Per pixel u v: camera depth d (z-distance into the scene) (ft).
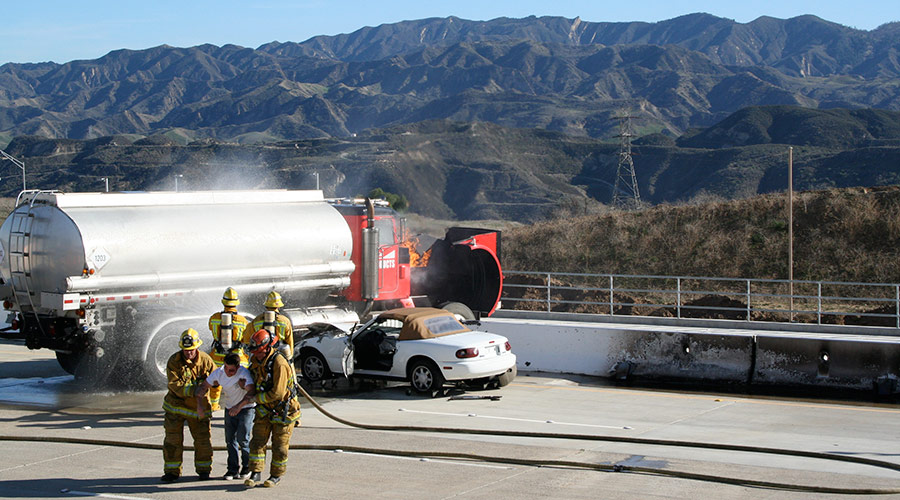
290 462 33.91
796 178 456.86
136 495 29.22
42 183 404.98
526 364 63.36
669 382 58.70
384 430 40.14
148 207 50.11
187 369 30.60
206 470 31.07
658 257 122.93
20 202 49.21
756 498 28.81
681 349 58.85
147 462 34.01
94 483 30.78
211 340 51.62
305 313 56.85
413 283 67.82
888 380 52.85
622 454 35.32
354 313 59.57
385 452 35.24
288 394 30.07
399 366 50.80
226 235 51.90
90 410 45.06
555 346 62.54
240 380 29.89
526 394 51.75
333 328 53.78
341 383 54.90
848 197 122.52
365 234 59.47
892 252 110.01
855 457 34.53
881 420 44.19
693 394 53.11
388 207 65.26
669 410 46.73
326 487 30.19
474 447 36.35
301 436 38.70
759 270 114.21
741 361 57.26
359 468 32.94
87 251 46.11
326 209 58.65
